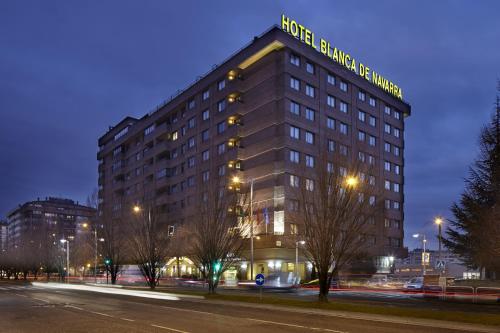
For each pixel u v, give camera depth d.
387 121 82.88
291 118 65.12
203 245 33.62
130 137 103.38
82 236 100.00
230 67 72.38
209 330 15.84
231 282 52.25
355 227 24.72
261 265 64.06
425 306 26.64
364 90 78.44
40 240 91.81
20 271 109.19
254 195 66.25
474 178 35.31
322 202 24.16
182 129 84.62
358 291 44.56
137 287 47.69
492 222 25.86
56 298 33.31
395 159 83.69
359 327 16.33
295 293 39.97
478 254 34.94
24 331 16.02
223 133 72.69
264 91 67.56
